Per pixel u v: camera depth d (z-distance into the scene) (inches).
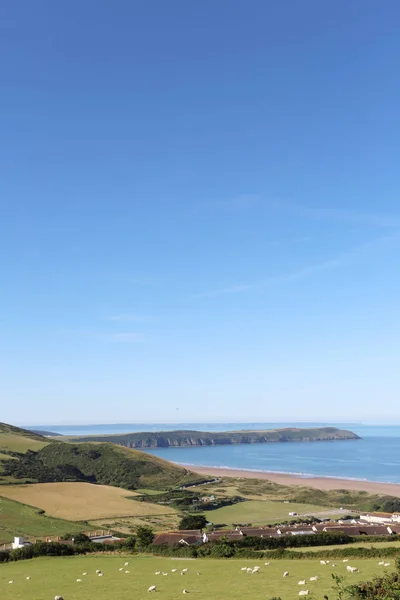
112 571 1750.7
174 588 1325.0
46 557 2303.2
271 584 1278.3
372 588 872.3
